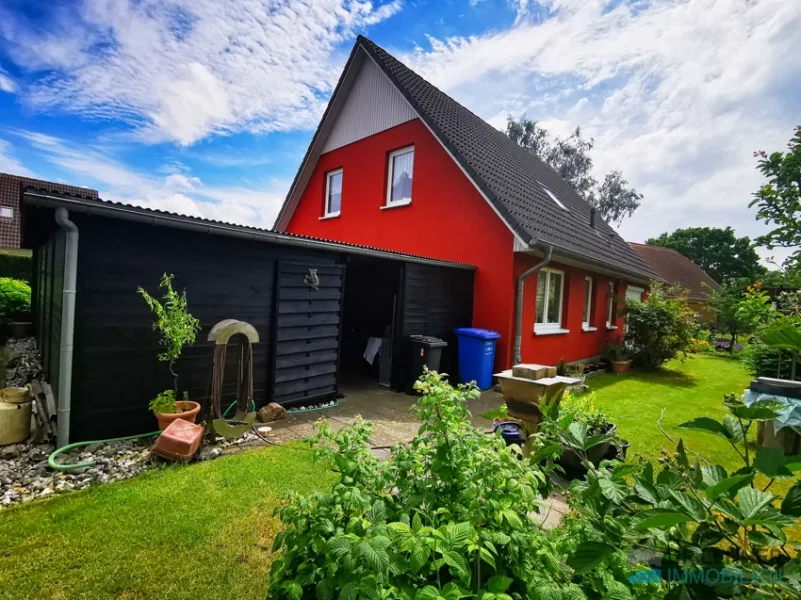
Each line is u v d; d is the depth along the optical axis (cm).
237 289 490
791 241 263
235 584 222
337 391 629
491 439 186
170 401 410
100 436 387
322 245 539
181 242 437
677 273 2600
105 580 221
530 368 399
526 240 709
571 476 373
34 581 218
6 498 298
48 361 567
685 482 132
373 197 1044
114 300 391
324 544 139
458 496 169
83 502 294
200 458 386
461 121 1119
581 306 1040
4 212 2197
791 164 259
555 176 1655
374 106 1044
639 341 1070
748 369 703
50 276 591
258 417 505
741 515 107
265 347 527
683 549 121
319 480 341
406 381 691
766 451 115
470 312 824
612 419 572
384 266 897
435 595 116
